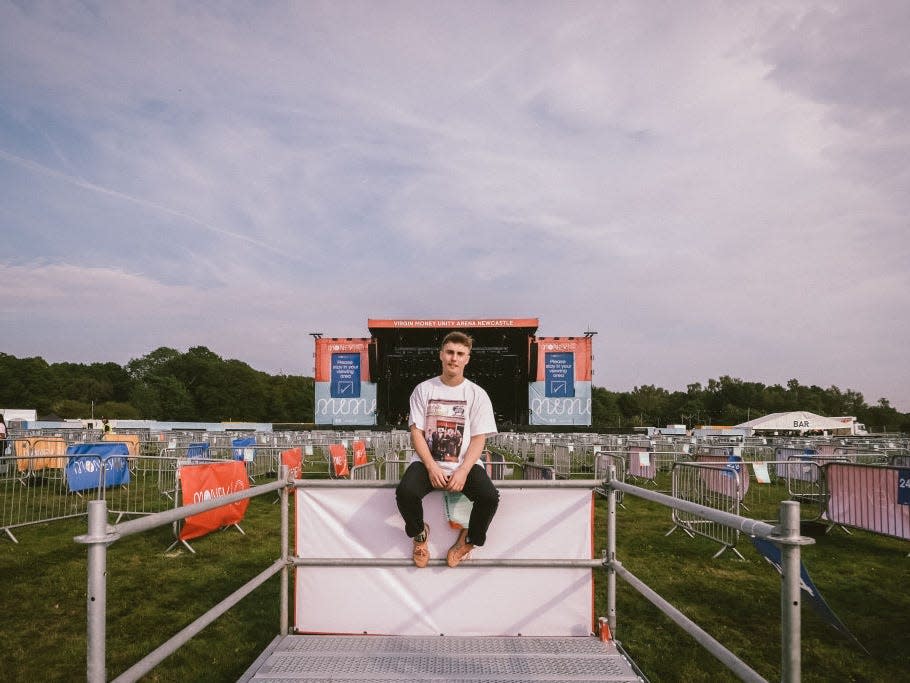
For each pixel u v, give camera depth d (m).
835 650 4.11
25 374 101.75
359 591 3.38
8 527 7.57
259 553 6.83
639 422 113.44
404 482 3.08
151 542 7.46
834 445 18.11
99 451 11.99
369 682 2.73
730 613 4.88
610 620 3.38
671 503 2.44
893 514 7.20
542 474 6.09
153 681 3.53
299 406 108.31
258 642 4.12
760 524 1.83
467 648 3.15
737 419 112.19
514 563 3.33
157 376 104.06
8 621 4.62
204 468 7.26
